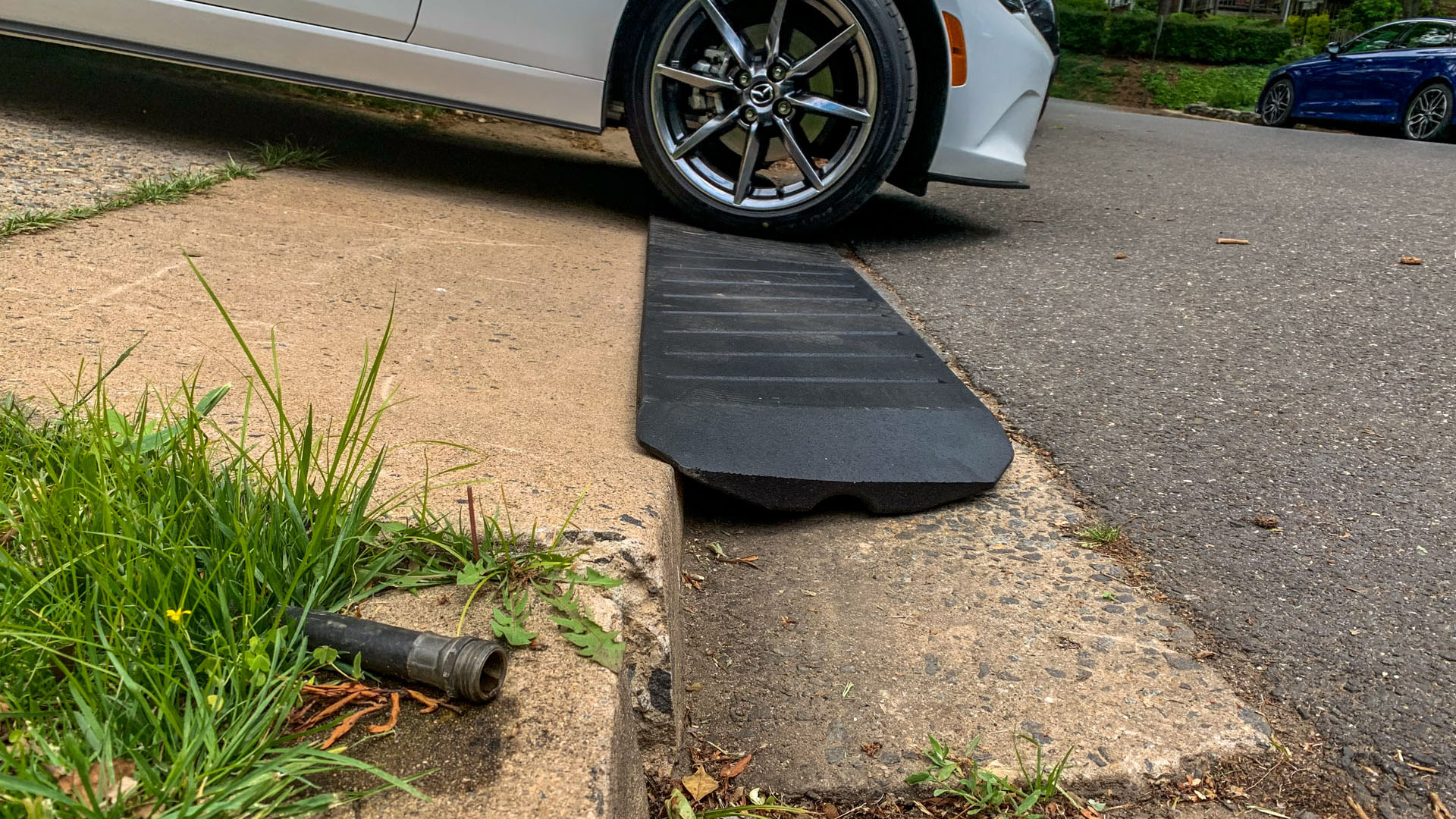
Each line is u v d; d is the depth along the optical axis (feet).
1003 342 9.73
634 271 10.86
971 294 11.46
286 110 17.25
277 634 3.18
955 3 12.66
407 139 16.93
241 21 12.28
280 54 12.42
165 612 3.23
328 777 2.90
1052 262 12.92
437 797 2.86
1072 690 4.83
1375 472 7.02
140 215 9.61
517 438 5.82
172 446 3.96
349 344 7.14
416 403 6.16
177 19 12.34
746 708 4.75
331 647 3.32
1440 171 20.10
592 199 14.61
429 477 4.87
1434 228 14.14
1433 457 7.23
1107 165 21.29
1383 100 36.86
